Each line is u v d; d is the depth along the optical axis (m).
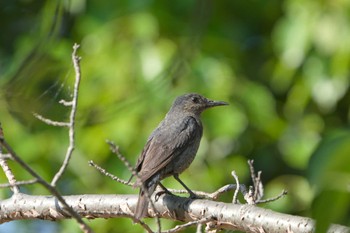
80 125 14.03
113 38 15.05
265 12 17.58
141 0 15.45
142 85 14.30
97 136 13.96
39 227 15.99
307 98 15.36
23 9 18.88
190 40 14.87
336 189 3.86
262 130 15.05
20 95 12.38
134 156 13.76
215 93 14.47
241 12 17.56
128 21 15.25
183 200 8.20
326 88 15.03
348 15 14.77
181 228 6.76
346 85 14.99
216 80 14.65
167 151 10.34
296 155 15.12
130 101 14.15
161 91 14.25
